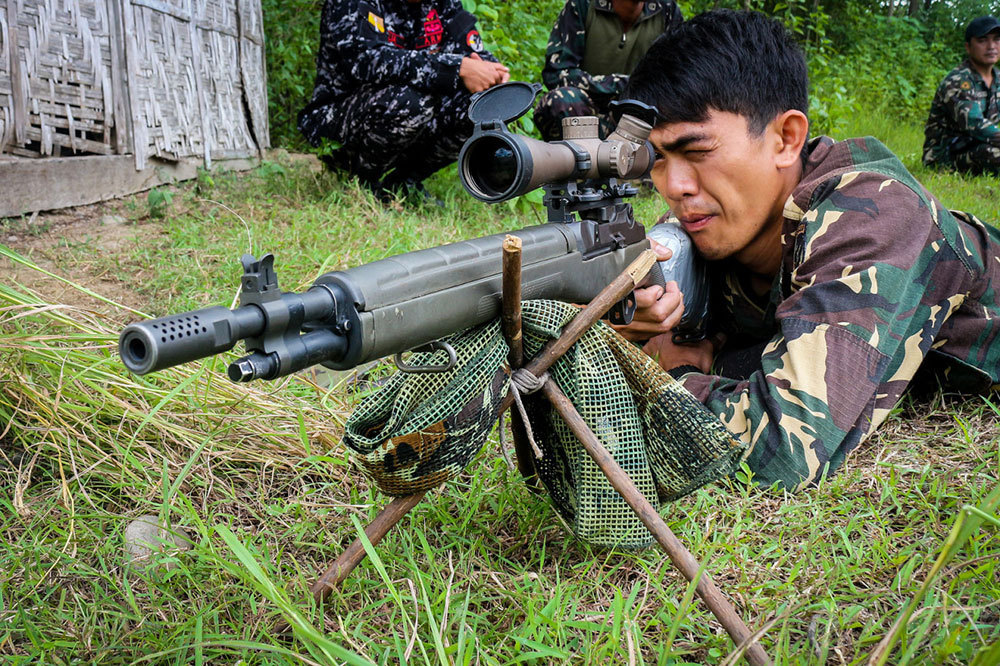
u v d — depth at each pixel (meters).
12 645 1.59
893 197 2.30
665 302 2.28
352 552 1.64
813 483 2.10
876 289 2.17
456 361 1.54
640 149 1.89
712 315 2.87
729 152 2.33
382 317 1.36
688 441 1.86
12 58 4.26
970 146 9.12
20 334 2.38
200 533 1.81
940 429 2.53
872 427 2.25
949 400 2.72
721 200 2.40
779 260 2.58
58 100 4.57
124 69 5.06
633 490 1.62
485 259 1.57
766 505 2.08
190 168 5.77
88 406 2.36
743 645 1.33
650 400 1.86
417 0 5.34
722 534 1.92
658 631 1.65
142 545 1.85
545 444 1.90
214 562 1.76
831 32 17.03
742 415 2.18
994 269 2.58
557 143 1.75
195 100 5.96
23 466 2.24
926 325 2.37
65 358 2.33
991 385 2.60
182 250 4.02
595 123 1.83
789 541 1.94
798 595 1.69
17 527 2.02
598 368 1.80
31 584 1.75
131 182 5.11
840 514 2.04
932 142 9.52
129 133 5.12
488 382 1.62
